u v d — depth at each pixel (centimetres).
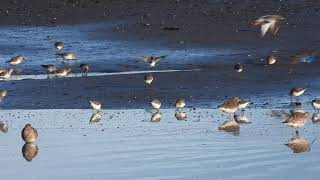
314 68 3112
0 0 4869
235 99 2291
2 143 1897
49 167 1628
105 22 4316
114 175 1543
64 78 2948
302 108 2403
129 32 4025
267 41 3719
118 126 2109
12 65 3269
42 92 2686
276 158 1664
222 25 4088
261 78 2916
